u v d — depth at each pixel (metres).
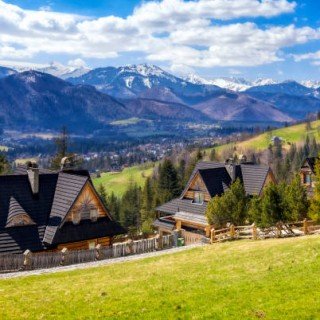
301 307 18.39
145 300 21.45
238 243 41.00
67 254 39.28
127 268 32.84
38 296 24.34
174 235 49.56
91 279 29.12
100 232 46.28
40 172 51.34
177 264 31.88
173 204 63.97
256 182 60.88
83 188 45.59
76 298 23.05
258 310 18.52
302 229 45.09
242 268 27.05
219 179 61.22
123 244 43.84
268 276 23.88
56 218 44.31
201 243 47.84
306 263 25.70
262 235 44.59
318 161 45.06
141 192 137.75
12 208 42.88
